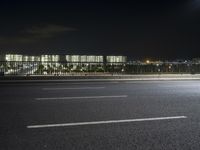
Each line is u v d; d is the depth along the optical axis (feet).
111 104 32.86
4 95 39.55
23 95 39.65
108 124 23.67
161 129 22.41
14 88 48.62
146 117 26.40
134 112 28.48
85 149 17.60
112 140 19.47
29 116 26.11
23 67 68.95
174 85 57.00
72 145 18.29
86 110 29.12
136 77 73.56
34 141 18.94
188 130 22.24
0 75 66.28
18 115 26.50
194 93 43.88
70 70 73.82
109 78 71.36
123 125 23.45
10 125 22.91
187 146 18.40
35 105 31.73
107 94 41.47
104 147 18.02
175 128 22.77
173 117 26.63
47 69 71.46
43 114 26.99
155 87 52.39
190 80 72.08
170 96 40.24
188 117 26.73
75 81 64.59
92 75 72.08
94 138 19.85
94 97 38.27
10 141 18.86
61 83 59.26
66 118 25.45
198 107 31.86
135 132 21.48
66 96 38.93
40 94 40.83
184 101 35.88
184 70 86.33
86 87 51.08
